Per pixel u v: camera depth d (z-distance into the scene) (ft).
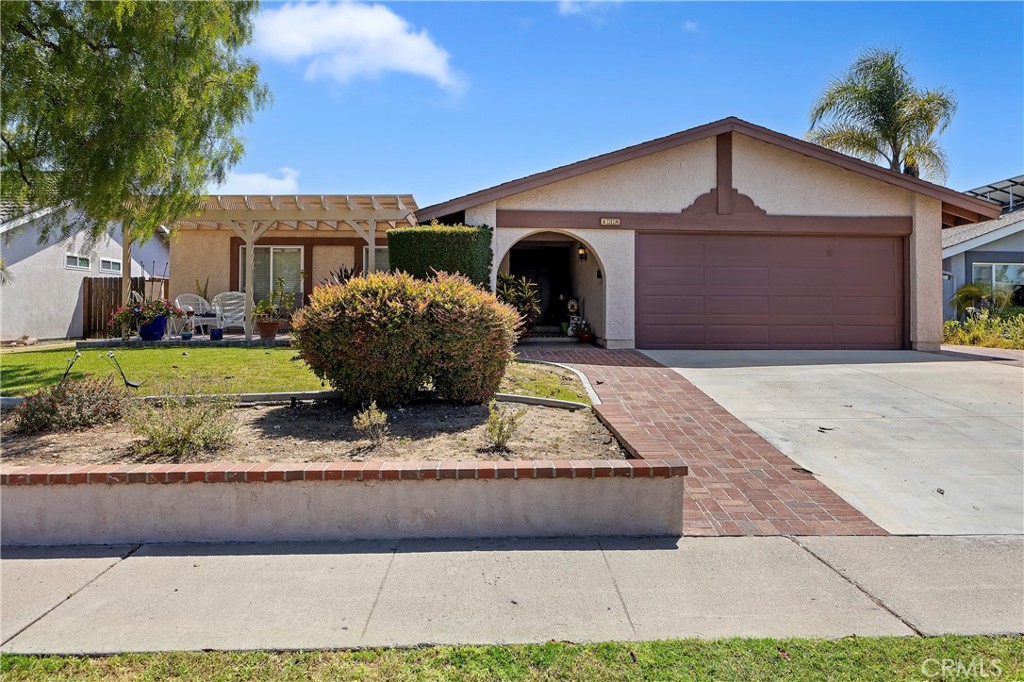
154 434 16.67
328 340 20.86
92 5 26.71
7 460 16.29
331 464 14.87
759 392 27.68
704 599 11.29
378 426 18.08
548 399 23.76
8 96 26.55
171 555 13.47
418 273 38.40
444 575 12.32
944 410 24.77
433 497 14.39
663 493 14.47
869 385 29.22
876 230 43.55
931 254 43.50
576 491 14.48
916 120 63.67
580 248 51.57
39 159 28.91
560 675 8.98
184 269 56.59
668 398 26.43
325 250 57.11
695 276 43.37
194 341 41.68
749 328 43.52
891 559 13.01
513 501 14.48
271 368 29.43
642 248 43.21
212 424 17.53
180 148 32.42
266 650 9.61
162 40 28.53
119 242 67.10
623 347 42.63
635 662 9.28
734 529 14.66
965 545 13.74
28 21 27.09
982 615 10.70
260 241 56.70
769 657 9.40
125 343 40.68
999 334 51.13
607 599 11.29
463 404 22.26
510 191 41.11
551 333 52.90
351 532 14.33
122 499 14.32
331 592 11.60
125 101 27.53
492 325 21.53
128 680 8.85
